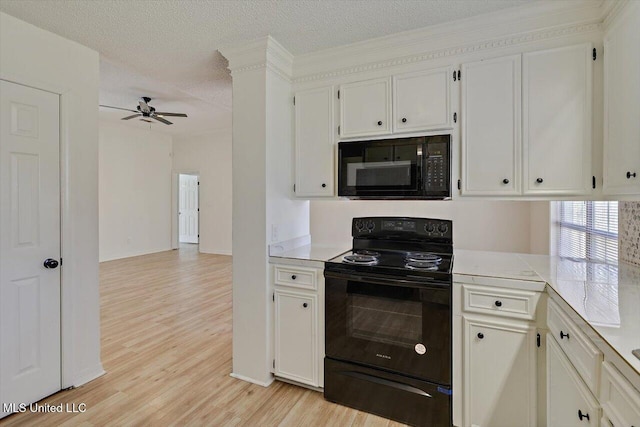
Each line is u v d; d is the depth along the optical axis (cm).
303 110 248
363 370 200
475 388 176
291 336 223
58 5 183
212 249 754
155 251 754
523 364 166
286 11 190
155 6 185
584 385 116
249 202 232
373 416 195
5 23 190
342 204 298
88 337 232
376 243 246
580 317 117
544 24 183
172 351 275
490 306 172
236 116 235
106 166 653
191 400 209
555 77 182
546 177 185
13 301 195
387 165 218
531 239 260
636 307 125
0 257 189
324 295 212
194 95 339
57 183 215
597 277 169
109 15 193
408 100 216
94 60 235
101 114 579
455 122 205
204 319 347
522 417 167
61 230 217
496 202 266
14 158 195
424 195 209
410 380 188
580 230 223
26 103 200
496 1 179
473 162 201
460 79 204
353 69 232
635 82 138
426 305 183
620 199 155
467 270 186
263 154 227
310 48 233
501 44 194
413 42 213
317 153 244
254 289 231
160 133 757
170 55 245
